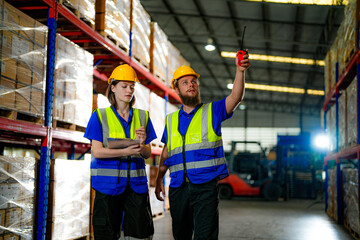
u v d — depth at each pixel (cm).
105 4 536
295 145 1605
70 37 534
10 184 349
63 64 443
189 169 300
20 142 529
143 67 705
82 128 507
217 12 1372
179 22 1548
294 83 2217
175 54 967
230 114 302
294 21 1310
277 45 1575
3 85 333
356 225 599
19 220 361
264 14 1292
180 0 1334
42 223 397
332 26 1177
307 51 1606
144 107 704
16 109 350
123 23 607
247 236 627
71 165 452
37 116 386
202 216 293
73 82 465
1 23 331
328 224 793
